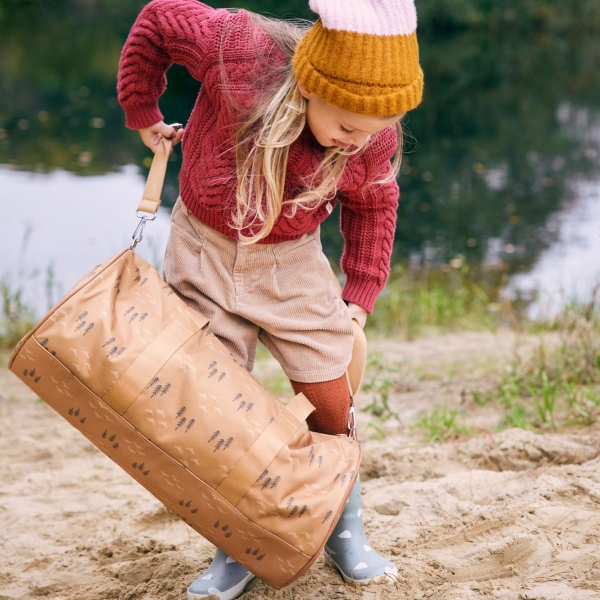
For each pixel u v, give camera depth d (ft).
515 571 7.46
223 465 6.40
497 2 104.47
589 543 7.66
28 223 28.32
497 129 51.57
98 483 10.62
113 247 26.21
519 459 10.12
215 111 6.72
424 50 88.99
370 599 7.26
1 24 92.43
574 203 34.42
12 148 40.60
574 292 19.89
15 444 11.96
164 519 9.57
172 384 6.43
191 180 6.88
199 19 6.74
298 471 6.54
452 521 8.41
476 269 25.85
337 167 6.61
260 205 6.54
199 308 7.02
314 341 7.03
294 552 6.58
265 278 6.95
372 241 7.50
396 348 17.11
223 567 7.52
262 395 6.71
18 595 7.98
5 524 9.47
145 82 7.17
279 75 6.43
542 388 12.85
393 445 10.96
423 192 36.50
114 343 6.45
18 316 18.95
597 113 56.65
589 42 100.01
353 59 5.84
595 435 10.53
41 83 61.31
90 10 105.29
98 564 8.56
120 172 36.65
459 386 13.85
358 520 7.61
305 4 50.47
